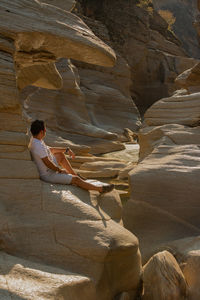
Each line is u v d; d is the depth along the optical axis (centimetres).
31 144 402
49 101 1455
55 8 439
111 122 1859
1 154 373
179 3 4994
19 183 370
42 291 270
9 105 386
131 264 353
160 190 536
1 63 390
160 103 763
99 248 324
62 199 364
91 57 476
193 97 720
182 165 551
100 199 399
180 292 357
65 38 426
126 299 337
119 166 1079
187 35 4759
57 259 327
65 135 1431
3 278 276
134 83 2591
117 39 2355
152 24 2836
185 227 513
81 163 1169
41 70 621
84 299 299
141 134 762
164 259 372
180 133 648
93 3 2412
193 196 518
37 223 347
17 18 406
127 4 2445
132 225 546
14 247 331
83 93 1614
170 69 2616
